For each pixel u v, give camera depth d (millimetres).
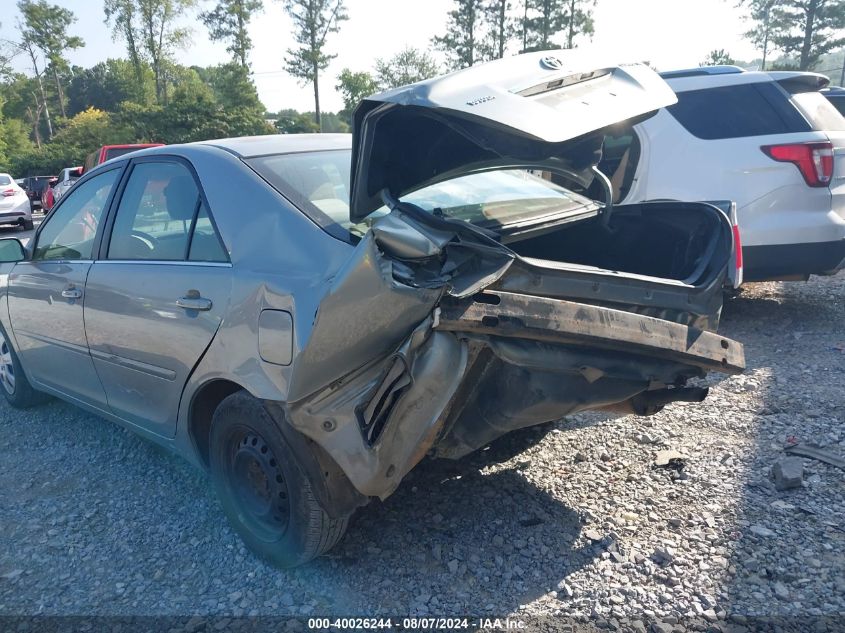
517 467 3918
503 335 2561
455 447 3020
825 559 2973
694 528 3266
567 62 3100
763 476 3691
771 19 47250
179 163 3602
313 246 2857
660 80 3277
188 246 3363
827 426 4211
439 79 2783
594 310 2676
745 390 4875
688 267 3482
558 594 2877
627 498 3557
